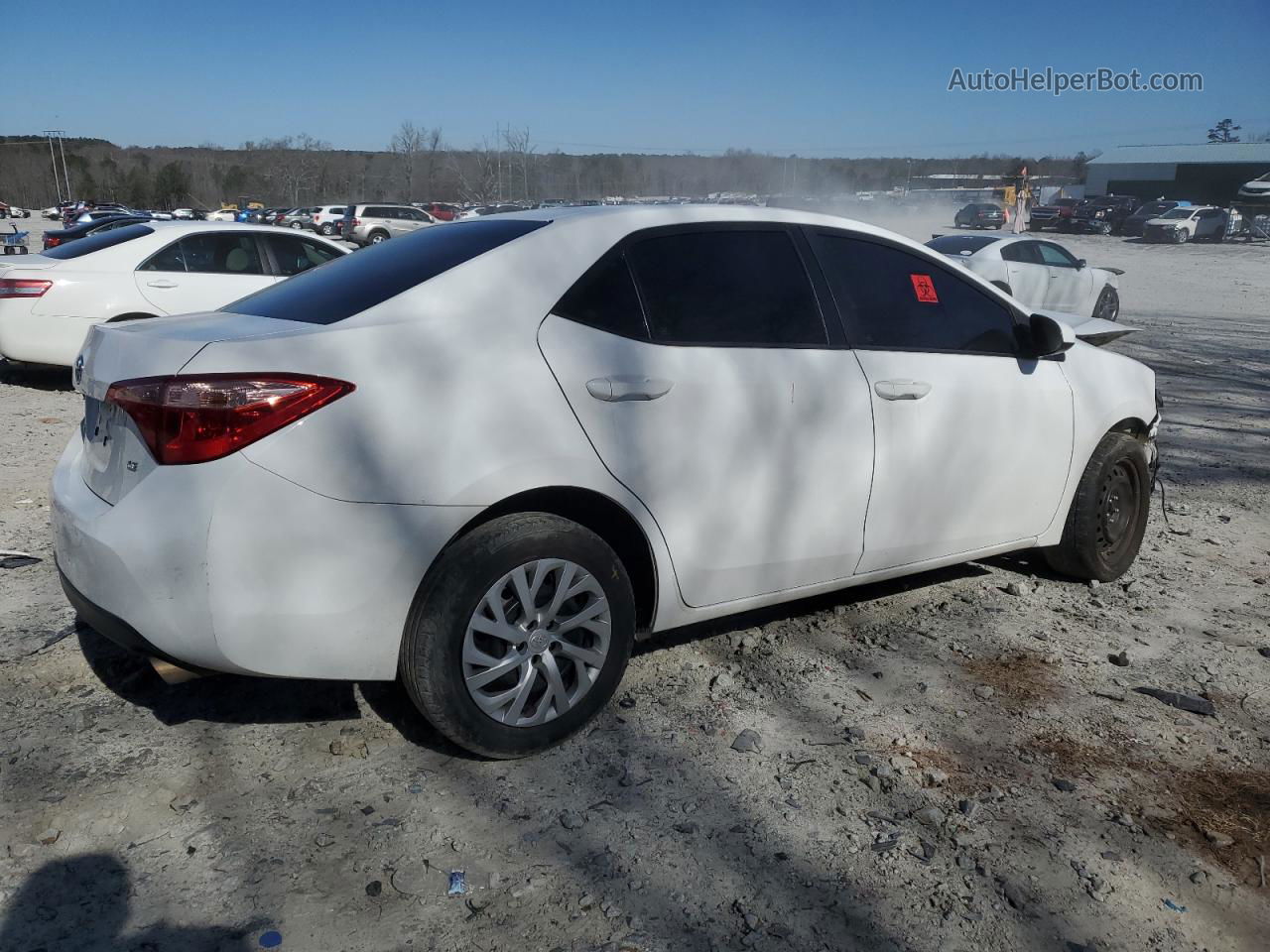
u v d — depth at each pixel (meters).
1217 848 2.74
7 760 2.95
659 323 3.20
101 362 2.89
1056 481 4.32
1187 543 5.44
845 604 4.37
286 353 2.64
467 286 2.96
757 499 3.34
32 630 3.80
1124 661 3.83
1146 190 60.88
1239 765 3.16
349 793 2.85
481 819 2.76
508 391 2.85
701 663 3.74
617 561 3.10
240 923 2.34
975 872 2.60
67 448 3.32
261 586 2.60
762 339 3.39
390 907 2.41
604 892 2.48
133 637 2.70
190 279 8.85
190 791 2.83
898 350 3.73
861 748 3.17
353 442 2.64
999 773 3.06
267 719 3.24
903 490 3.73
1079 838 2.76
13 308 8.41
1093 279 15.80
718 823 2.77
